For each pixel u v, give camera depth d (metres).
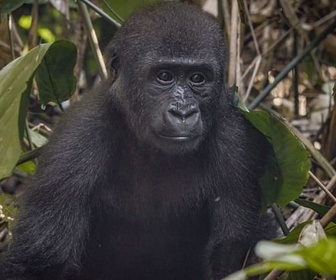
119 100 10.78
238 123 11.12
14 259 10.52
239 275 5.64
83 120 10.91
